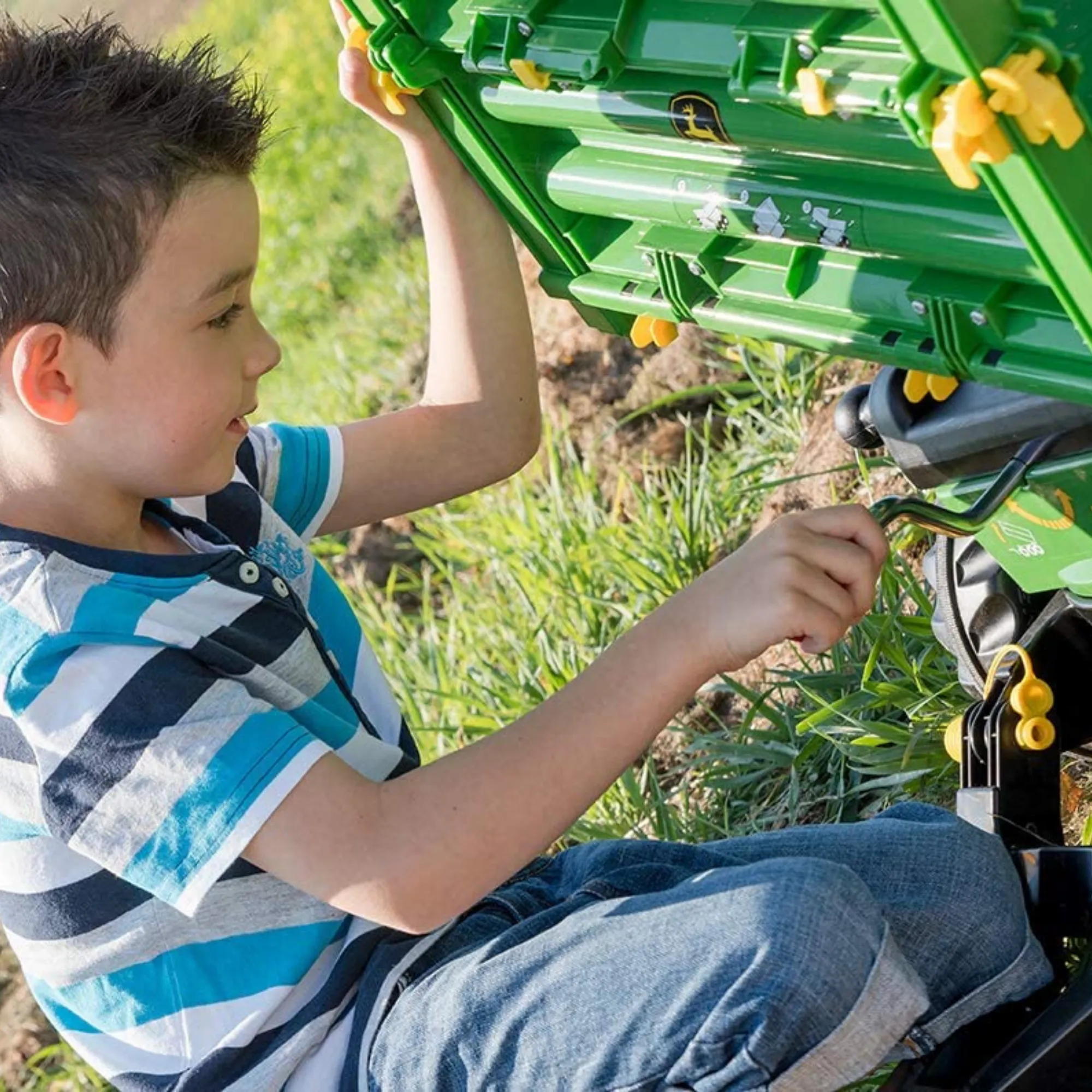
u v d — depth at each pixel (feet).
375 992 5.68
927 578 7.23
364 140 22.53
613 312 6.52
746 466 11.78
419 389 16.37
